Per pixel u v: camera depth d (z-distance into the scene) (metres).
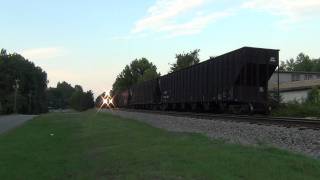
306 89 66.88
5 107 134.75
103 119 42.62
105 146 18.27
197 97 43.31
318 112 36.78
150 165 12.33
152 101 63.22
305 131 19.12
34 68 185.50
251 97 35.97
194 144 16.48
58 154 16.69
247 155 13.08
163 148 15.66
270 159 12.30
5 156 16.22
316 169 10.95
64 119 45.97
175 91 50.81
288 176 10.13
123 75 175.50
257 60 35.47
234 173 10.55
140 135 21.80
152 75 136.00
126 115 48.56
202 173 10.63
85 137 23.06
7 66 163.50
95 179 11.25
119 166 12.70
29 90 174.62
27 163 14.46
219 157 12.80
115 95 113.00
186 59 109.25
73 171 12.68
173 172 10.98
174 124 28.97
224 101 37.34
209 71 40.44
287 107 38.31
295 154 13.27
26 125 36.12
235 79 35.47
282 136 18.27
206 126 25.58
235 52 35.72
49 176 12.13
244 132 20.95
